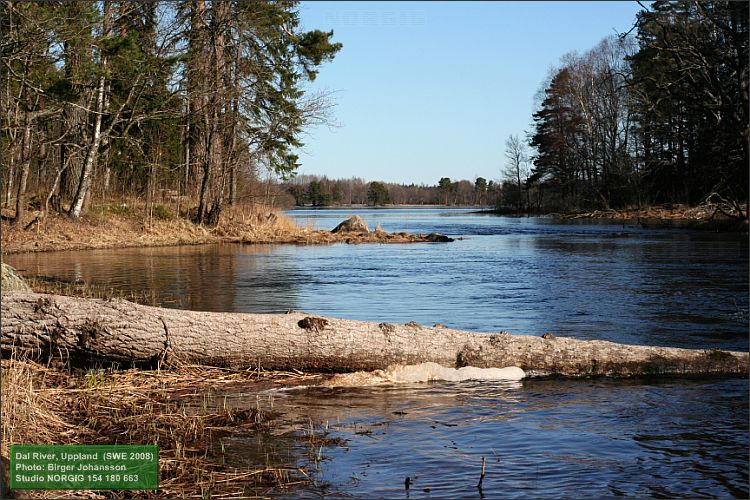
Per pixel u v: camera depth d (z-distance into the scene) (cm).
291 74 3628
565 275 1788
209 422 629
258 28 3359
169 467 524
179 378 752
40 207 2933
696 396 706
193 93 3138
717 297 1352
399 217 7662
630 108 5559
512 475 509
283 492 483
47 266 1970
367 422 630
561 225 4953
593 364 797
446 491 482
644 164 5759
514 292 1473
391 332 795
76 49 2488
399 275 1841
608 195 6272
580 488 487
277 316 798
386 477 507
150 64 2855
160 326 761
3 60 2223
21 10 2189
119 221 3152
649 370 798
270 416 646
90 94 2903
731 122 3609
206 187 3453
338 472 516
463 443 575
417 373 780
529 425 620
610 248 2678
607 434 594
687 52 3531
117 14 2808
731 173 3791
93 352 747
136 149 3309
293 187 13325
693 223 4094
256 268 2017
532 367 798
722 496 473
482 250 2762
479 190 15388
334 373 788
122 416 635
